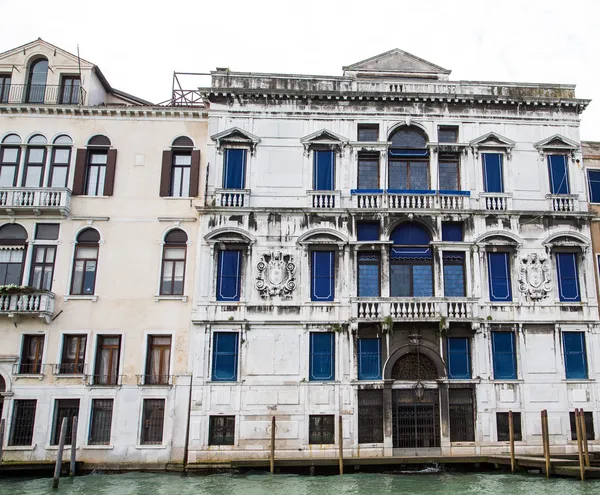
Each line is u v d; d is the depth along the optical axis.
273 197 24.64
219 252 24.17
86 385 22.86
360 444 22.58
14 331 23.36
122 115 25.50
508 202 24.84
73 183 24.81
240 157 25.09
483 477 20.27
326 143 25.09
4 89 26.11
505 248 24.52
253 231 24.19
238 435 22.50
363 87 25.75
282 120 25.34
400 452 22.61
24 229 24.38
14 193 24.25
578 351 23.97
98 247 24.30
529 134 25.70
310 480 20.05
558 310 24.08
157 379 23.28
